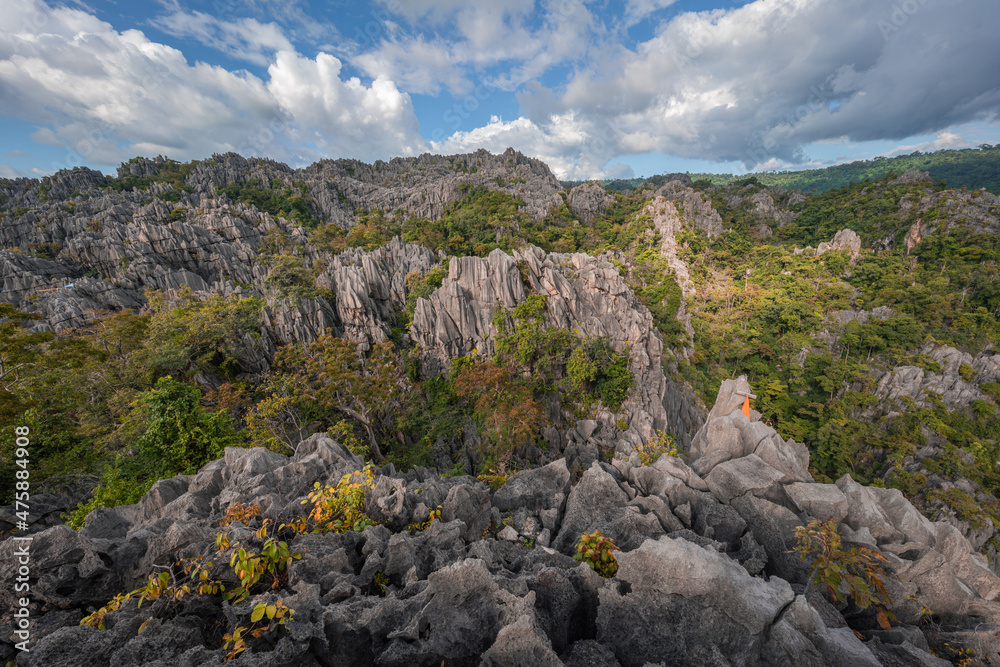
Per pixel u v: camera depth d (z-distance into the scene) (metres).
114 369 42.84
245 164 179.88
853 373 81.38
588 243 128.25
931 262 105.31
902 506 8.45
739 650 5.46
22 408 26.61
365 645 5.77
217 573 6.45
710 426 12.11
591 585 6.61
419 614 5.72
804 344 90.50
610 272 58.84
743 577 5.97
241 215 111.94
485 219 122.75
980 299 93.38
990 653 5.98
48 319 61.78
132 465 25.31
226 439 25.59
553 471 11.64
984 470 62.00
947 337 84.62
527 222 126.38
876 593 6.70
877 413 76.50
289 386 44.09
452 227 121.19
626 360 51.06
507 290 56.78
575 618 6.53
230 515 8.64
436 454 46.34
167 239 87.31
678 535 7.98
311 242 110.06
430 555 7.80
